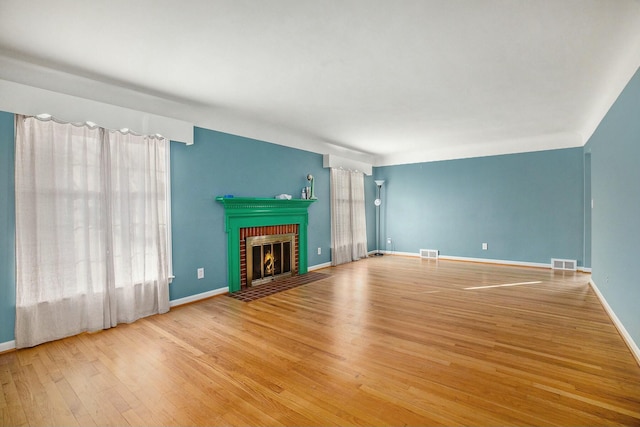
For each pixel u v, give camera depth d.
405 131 5.51
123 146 3.35
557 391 2.03
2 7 2.01
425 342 2.80
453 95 3.74
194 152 4.10
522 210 6.29
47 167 2.84
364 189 7.78
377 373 2.29
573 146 5.78
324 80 3.29
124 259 3.33
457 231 7.05
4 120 2.67
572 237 5.84
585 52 2.68
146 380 2.23
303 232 5.78
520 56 2.76
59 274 2.91
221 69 3.00
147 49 2.61
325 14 2.14
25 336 2.75
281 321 3.36
